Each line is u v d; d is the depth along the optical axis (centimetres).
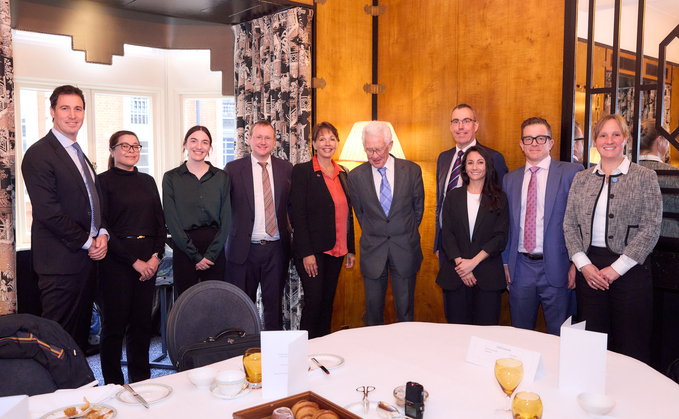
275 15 390
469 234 290
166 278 370
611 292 256
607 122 254
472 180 292
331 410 118
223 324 214
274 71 394
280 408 115
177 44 421
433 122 402
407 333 188
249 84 420
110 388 139
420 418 120
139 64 521
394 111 429
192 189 305
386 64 430
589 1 313
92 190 271
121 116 528
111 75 507
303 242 318
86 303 280
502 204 286
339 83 419
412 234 329
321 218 320
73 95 263
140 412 126
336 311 418
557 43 327
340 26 416
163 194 306
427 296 413
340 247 329
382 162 319
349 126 427
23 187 488
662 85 290
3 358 154
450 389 139
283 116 393
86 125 505
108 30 389
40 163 254
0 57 289
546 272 280
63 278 262
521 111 348
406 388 122
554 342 178
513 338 182
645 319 251
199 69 535
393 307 436
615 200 253
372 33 434
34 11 357
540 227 283
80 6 375
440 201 339
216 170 315
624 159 257
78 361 164
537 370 150
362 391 137
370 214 327
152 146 541
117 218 285
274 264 328
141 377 299
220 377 139
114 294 282
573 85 320
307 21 389
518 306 291
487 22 363
